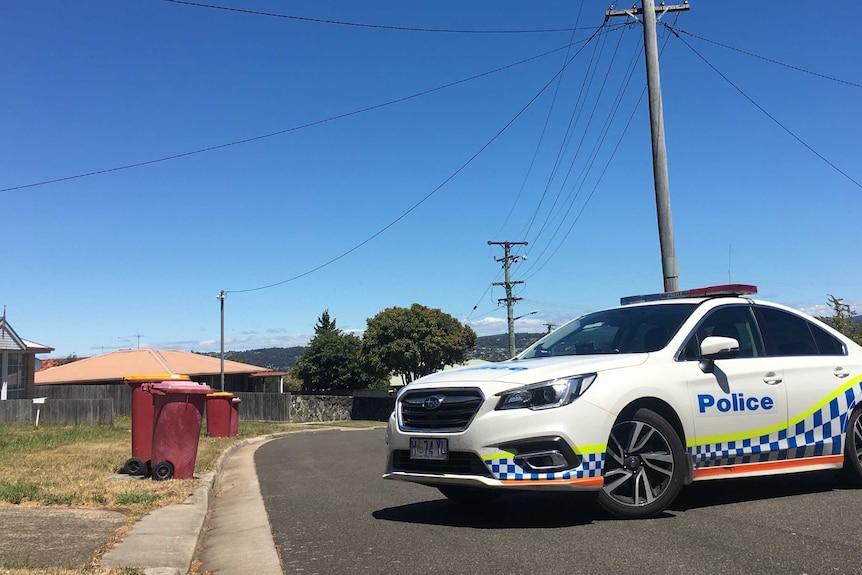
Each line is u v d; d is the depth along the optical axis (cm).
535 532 514
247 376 5331
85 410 2153
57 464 1042
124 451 1241
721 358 571
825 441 636
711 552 446
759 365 616
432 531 543
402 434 561
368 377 6084
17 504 697
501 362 645
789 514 546
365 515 634
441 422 540
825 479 716
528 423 505
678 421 556
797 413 622
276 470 1143
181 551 525
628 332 634
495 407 516
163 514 667
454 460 526
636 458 535
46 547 517
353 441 1781
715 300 639
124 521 625
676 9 1598
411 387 577
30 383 2998
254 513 719
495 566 438
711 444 571
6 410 2158
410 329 5084
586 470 506
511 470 504
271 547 545
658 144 1484
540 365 559
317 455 1374
